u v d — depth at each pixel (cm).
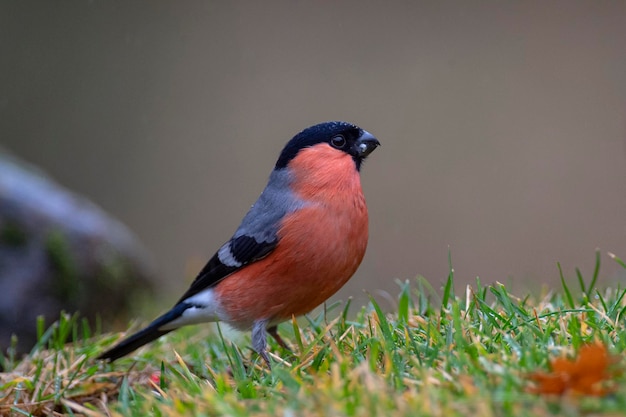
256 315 673
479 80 1702
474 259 1496
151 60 1800
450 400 407
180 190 1708
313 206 648
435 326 560
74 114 1777
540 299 701
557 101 1662
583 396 388
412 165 1636
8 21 1802
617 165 1567
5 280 945
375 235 1541
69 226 996
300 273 651
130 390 599
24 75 1788
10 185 993
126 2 1823
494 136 1634
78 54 1803
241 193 1698
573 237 1495
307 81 1741
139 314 1035
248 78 1769
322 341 609
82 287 981
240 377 560
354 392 430
